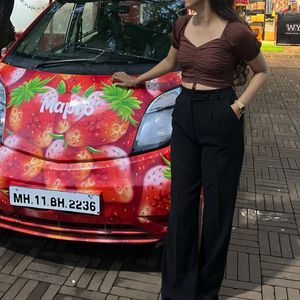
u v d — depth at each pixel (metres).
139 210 2.83
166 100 3.08
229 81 2.42
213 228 2.62
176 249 2.66
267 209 4.12
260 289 3.03
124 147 2.92
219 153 2.47
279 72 10.91
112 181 2.82
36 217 2.95
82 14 4.21
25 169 2.94
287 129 6.51
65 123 3.02
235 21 2.34
